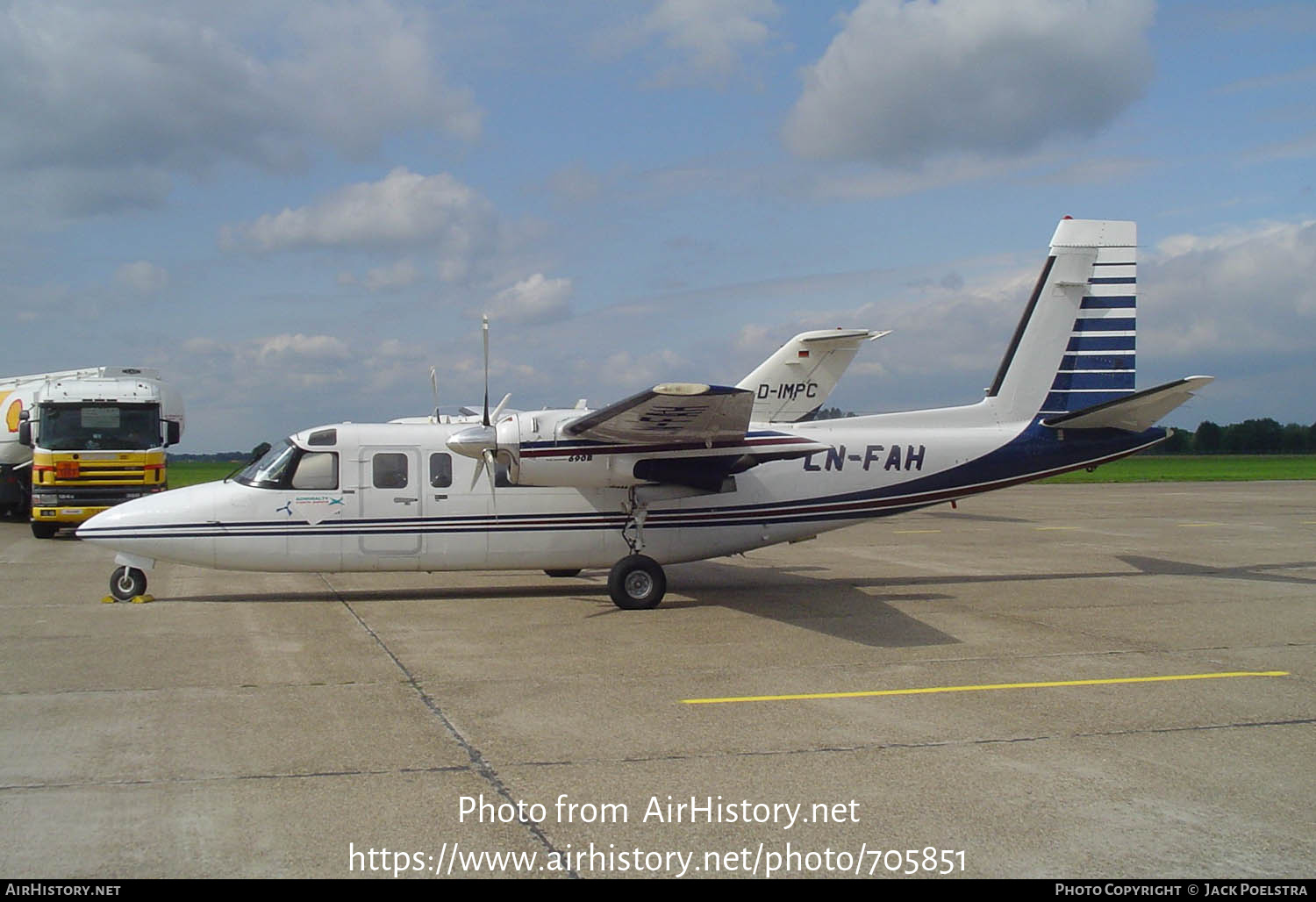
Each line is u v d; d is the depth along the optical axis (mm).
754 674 8438
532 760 6137
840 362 21406
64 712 7133
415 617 11203
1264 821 5188
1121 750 6352
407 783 5715
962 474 13445
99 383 20016
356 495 12055
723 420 11078
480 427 11656
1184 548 18422
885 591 13219
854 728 6812
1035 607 11875
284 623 10789
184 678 8211
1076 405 13789
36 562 16406
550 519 12359
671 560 12727
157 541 11844
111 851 4742
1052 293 13750
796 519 13039
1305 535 20594
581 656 9125
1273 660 9016
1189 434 106750
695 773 5906
